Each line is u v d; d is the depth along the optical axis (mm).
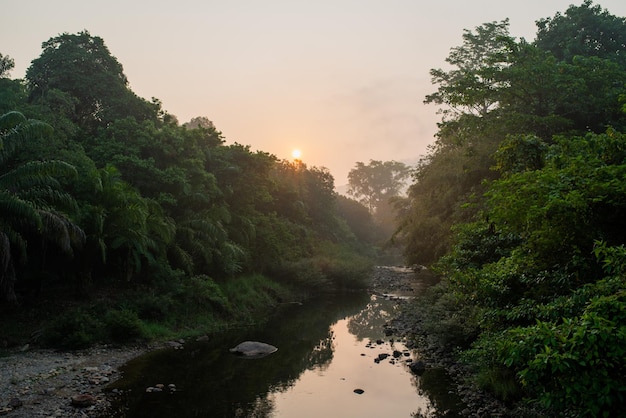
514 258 8547
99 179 16656
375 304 28844
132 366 13172
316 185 55906
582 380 4340
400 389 11609
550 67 18531
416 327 19375
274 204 42438
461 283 11266
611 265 5426
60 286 17953
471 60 33188
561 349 4539
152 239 19516
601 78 18047
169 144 24812
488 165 20375
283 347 16594
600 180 6473
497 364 10367
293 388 11711
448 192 24438
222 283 24625
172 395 10875
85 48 28859
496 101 21625
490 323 9281
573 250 7082
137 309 17391
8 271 13391
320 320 22969
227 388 11586
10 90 21391
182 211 24172
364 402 10688
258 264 31016
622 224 6512
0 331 14070
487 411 9516
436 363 13906
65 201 14766
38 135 13914
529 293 8180
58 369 12117
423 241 26562
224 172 29844
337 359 14820
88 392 10711
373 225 78750
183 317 18969
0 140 12352
